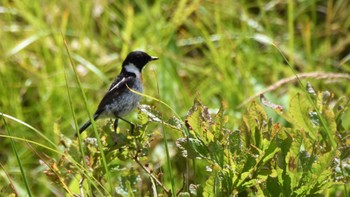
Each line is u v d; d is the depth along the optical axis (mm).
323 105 6531
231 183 5637
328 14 13727
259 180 5641
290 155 5547
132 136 6211
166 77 11766
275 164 5828
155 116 5875
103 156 5871
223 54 12320
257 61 12742
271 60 12898
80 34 12766
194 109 5836
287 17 14172
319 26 14172
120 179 6453
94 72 11758
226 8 13594
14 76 12039
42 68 12242
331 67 13188
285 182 5527
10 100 11562
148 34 12938
